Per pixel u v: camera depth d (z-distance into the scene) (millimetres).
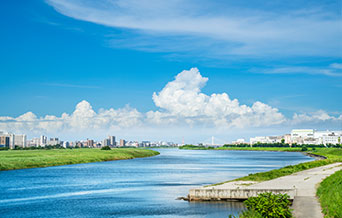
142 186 85125
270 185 63344
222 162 196250
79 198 68125
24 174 117000
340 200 38656
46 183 92250
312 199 47156
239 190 58094
